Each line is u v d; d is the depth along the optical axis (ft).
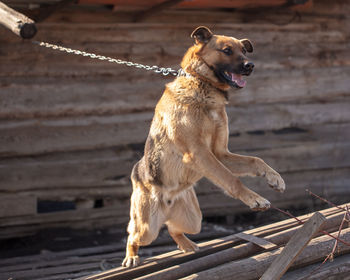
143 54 24.26
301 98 27.35
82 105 23.61
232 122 26.05
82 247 22.58
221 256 13.65
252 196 12.05
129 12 23.54
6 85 22.31
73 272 18.78
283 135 27.25
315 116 27.63
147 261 13.96
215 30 25.22
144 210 14.15
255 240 14.25
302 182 27.63
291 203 27.68
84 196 24.16
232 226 26.37
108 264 19.35
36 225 23.70
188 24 24.72
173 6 21.94
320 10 27.02
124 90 24.22
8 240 23.61
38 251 22.13
